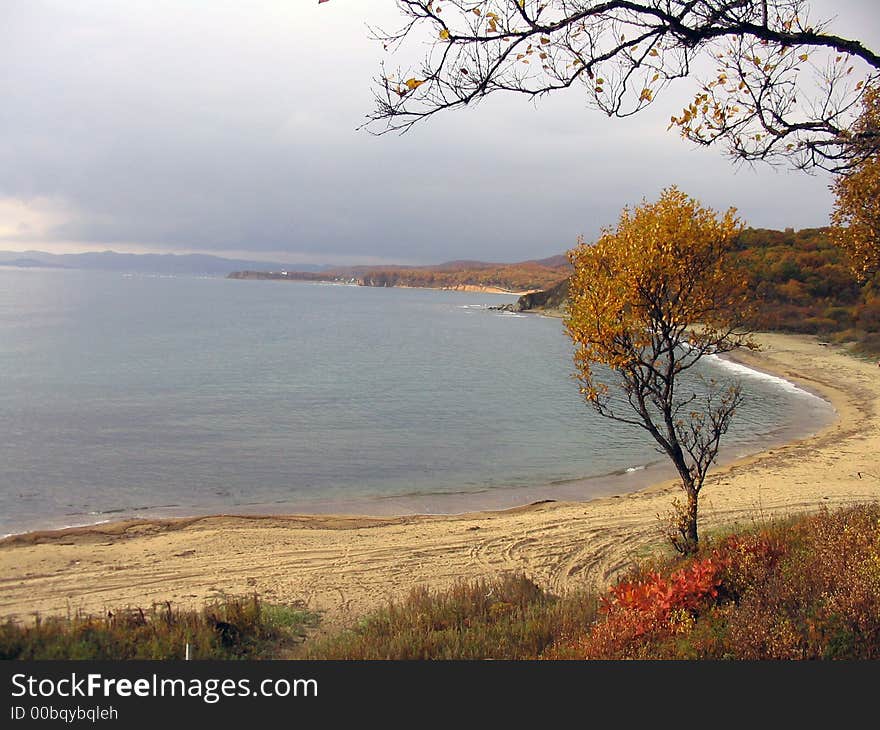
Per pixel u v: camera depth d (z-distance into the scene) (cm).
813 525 855
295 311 14125
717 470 2053
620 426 2950
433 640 754
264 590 1125
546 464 2286
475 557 1302
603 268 998
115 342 6731
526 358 6094
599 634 659
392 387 4181
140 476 2083
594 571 1199
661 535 1380
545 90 357
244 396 3728
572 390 4100
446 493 1931
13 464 2189
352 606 1049
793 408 3222
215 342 7062
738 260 984
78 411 3166
